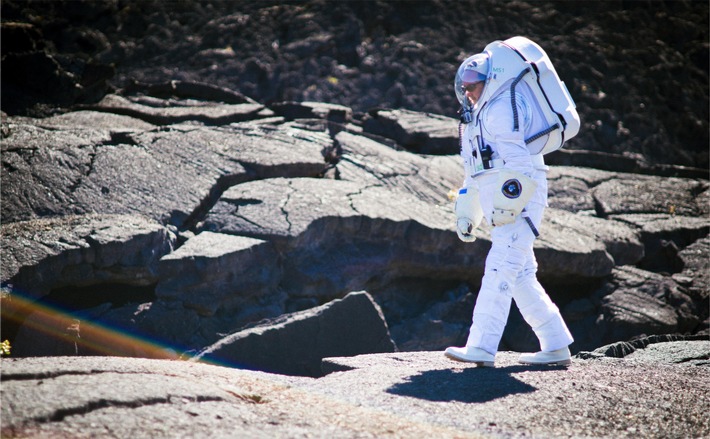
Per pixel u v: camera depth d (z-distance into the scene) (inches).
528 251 540.4
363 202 980.6
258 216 922.7
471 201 565.3
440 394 457.4
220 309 848.9
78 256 792.9
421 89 1643.7
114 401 365.1
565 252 995.3
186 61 1653.5
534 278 553.9
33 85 1326.3
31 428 328.8
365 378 494.3
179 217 930.7
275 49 1700.3
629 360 609.6
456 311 959.0
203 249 844.6
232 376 461.4
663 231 1175.6
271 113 1374.3
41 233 810.8
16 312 749.9
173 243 874.8
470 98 543.2
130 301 845.2
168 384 399.2
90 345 795.4
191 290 831.1
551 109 533.6
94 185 957.8
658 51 1925.4
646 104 1781.5
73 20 1723.7
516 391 470.6
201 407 382.9
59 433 328.8
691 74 1903.3
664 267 1150.3
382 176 1126.4
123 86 1525.6
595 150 1633.9
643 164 1512.1
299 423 386.3
